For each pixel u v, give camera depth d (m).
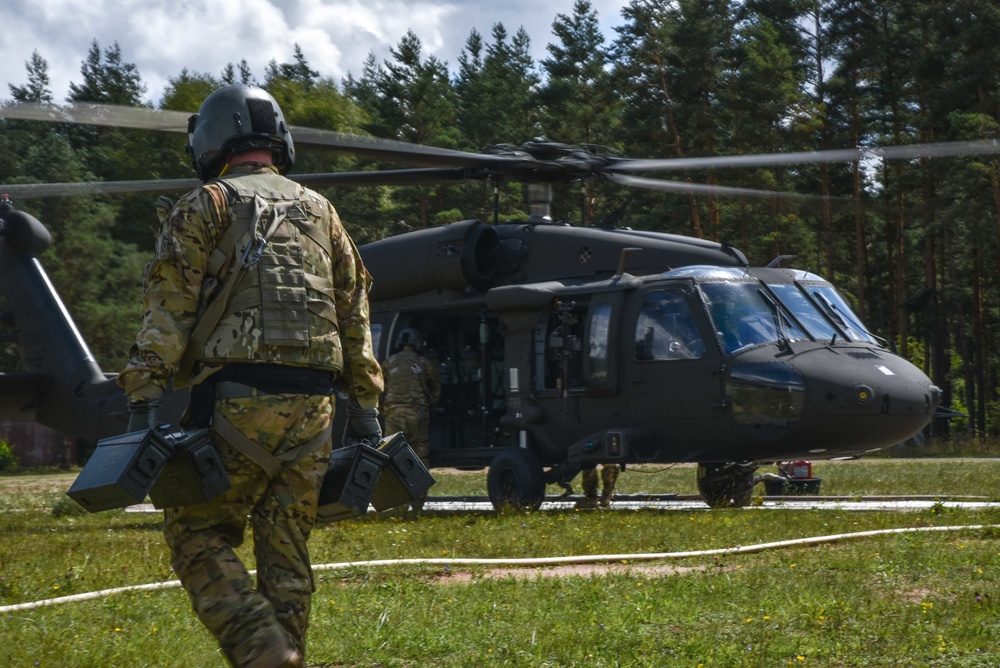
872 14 73.25
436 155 17.72
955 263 80.44
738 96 73.56
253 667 4.88
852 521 15.34
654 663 7.00
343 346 5.79
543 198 20.84
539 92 83.88
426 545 13.62
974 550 11.63
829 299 19.42
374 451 5.64
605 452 18.70
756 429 17.86
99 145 88.94
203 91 84.94
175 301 5.26
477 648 7.52
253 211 5.48
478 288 20.50
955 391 96.69
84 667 7.15
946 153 15.63
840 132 73.06
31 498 28.80
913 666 6.89
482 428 22.25
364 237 85.12
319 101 88.94
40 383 24.31
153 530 17.50
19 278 25.12
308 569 5.45
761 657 7.13
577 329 19.95
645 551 12.84
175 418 20.59
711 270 18.73
